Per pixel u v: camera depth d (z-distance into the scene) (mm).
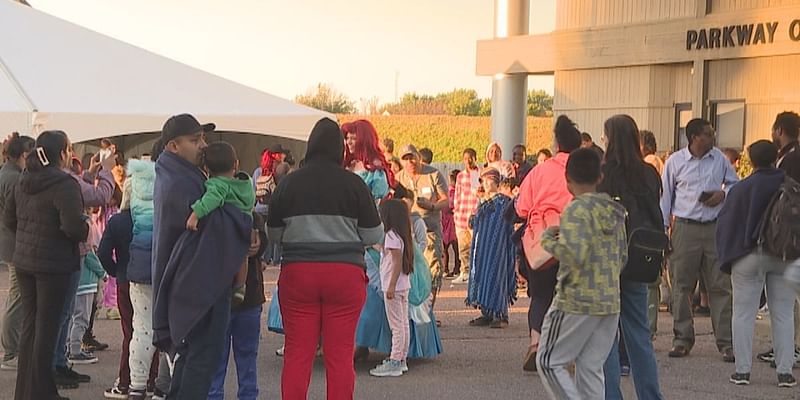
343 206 6062
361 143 8078
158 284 5973
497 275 10781
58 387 7770
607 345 6016
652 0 20641
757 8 18719
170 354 6113
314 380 8156
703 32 19453
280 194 6090
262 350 9547
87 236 6891
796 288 6730
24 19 13398
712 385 8109
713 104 19688
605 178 6637
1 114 11430
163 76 13375
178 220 5961
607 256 5926
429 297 9000
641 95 20953
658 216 6652
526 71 22719
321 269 5992
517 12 23109
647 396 6668
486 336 10406
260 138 19297
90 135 11945
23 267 6793
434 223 11250
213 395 6680
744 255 7953
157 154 6977
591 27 21656
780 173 7910
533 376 8453
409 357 8852
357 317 6164
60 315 6910
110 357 9047
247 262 6340
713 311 9141
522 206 7707
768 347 9727
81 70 12719
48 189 6742
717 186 9055
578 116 22125
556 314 5992
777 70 18734
